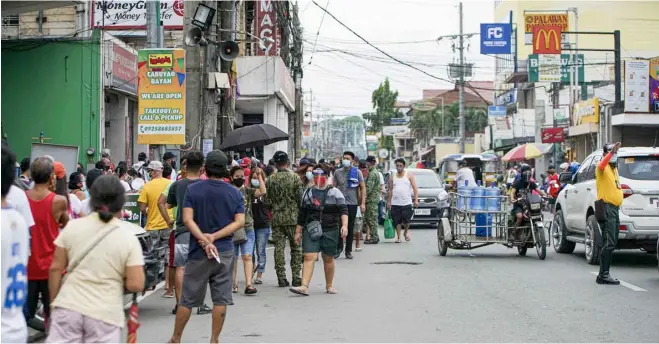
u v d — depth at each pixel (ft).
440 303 36.11
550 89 172.86
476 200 54.44
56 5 72.90
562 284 41.98
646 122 118.42
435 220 83.10
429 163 273.54
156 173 38.58
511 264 51.31
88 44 79.15
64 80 79.00
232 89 71.20
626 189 47.42
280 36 124.98
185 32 60.03
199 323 32.65
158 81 56.44
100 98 79.36
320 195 39.01
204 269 26.14
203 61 61.82
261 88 106.52
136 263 18.25
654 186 47.37
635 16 184.75
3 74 78.84
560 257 55.57
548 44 122.11
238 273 48.83
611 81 164.25
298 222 39.45
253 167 42.24
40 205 27.35
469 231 54.85
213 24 62.18
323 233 39.14
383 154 212.64
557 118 158.61
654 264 51.21
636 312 33.63
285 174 42.29
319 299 37.83
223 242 26.37
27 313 27.71
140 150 94.99
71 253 18.19
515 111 207.31
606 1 185.06
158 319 33.60
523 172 54.54
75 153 58.95
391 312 33.94
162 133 56.39
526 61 187.73
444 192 82.43
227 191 26.61
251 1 117.60
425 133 307.17
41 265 27.27
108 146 87.10
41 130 79.00
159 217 38.11
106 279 18.04
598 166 41.75
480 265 50.83
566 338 28.40
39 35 92.84
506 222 54.65
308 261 39.06
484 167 146.41
